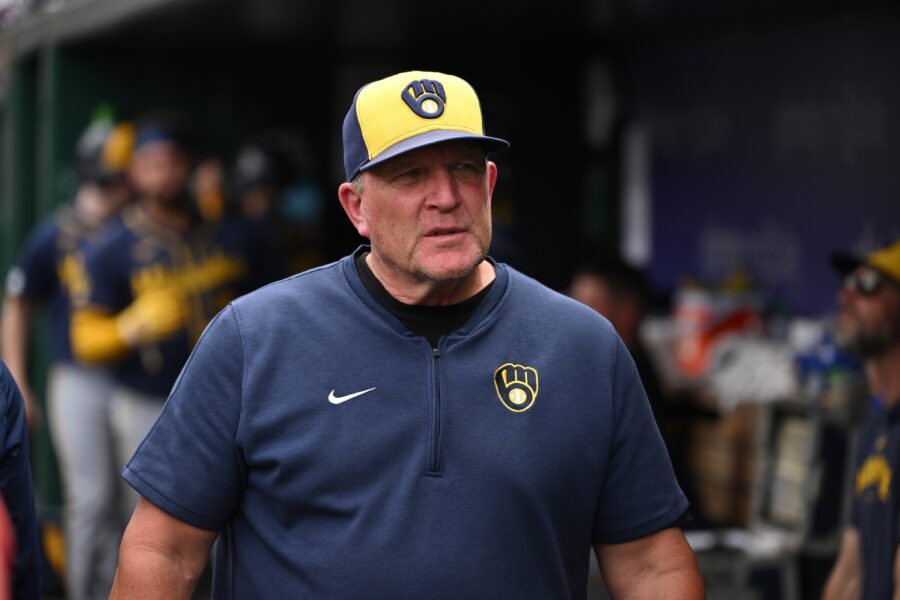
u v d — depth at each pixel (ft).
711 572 59.00
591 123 92.68
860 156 70.38
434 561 31.14
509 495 31.58
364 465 31.63
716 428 67.77
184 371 33.35
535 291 33.99
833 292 72.64
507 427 31.94
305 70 94.58
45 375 93.30
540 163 91.81
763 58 78.28
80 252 75.97
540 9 74.74
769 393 67.10
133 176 76.59
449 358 32.40
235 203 91.61
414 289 32.53
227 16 76.64
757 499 62.80
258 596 32.27
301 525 32.07
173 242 75.10
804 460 60.03
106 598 79.71
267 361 32.40
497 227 59.16
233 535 33.40
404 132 31.65
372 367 32.27
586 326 33.53
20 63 100.17
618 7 73.77
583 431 32.48
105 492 79.20
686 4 71.92
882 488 41.83
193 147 75.77
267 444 32.19
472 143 31.86
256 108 93.45
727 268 81.92
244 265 76.95
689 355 76.74
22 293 81.30
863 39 69.92
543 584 32.01
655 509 33.68
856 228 70.85
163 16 76.33
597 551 34.58
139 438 75.97
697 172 84.99
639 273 65.51
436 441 31.68
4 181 110.11
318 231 95.45
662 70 87.81
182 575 32.91
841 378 64.64
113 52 90.12
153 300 74.33
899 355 45.47
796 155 75.72
